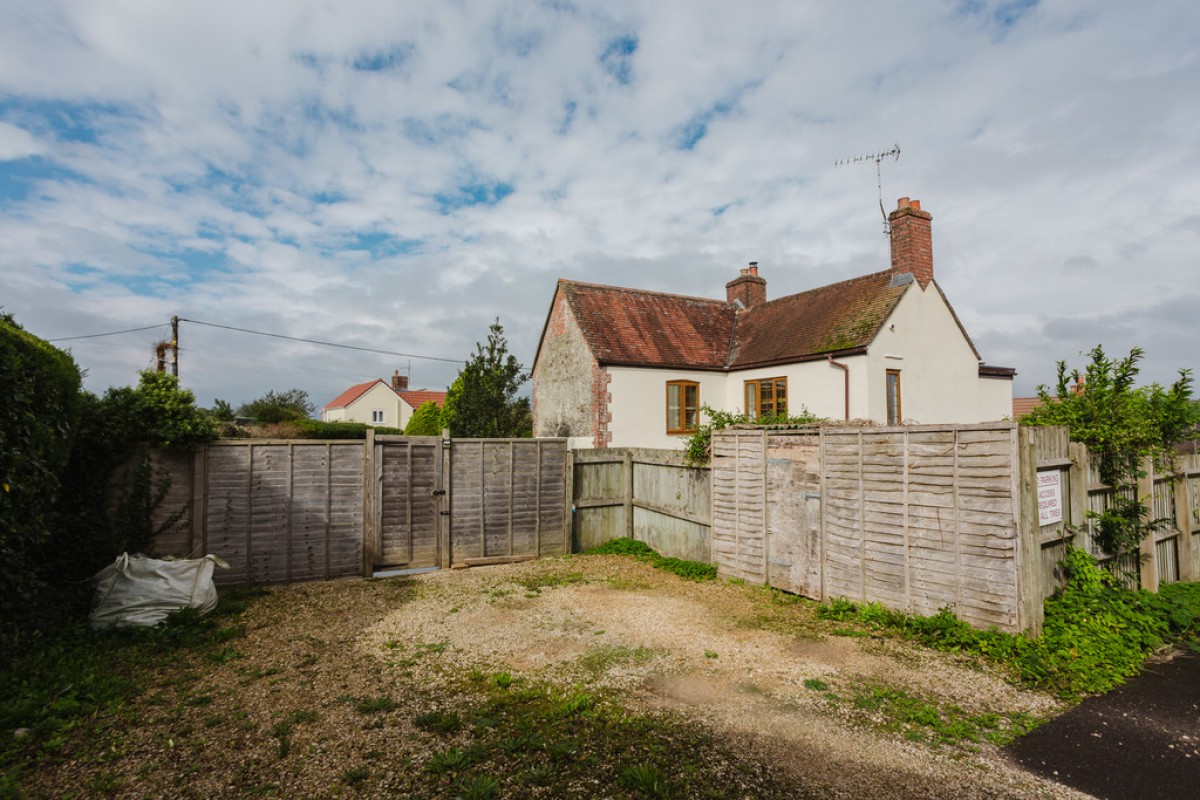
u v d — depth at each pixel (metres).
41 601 5.86
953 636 5.88
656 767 3.78
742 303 21.41
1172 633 6.17
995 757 3.92
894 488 6.70
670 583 8.73
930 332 15.77
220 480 8.36
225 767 3.75
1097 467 6.96
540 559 10.45
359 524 9.19
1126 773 3.72
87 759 3.81
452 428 17.73
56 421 5.96
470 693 4.92
